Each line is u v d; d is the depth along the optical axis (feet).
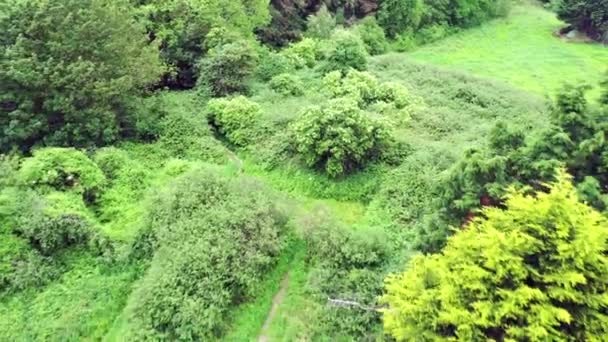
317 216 48.80
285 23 103.19
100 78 58.54
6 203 46.42
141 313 40.75
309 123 57.82
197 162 58.80
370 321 40.60
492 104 75.46
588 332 27.89
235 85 73.51
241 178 52.42
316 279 44.19
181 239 45.32
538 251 29.14
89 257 47.01
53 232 45.91
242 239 45.44
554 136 37.99
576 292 28.09
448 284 30.17
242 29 84.89
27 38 57.72
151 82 66.90
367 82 74.02
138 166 56.80
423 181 53.67
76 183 51.16
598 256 28.22
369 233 46.88
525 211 30.22
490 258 29.14
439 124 66.69
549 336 27.25
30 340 41.19
